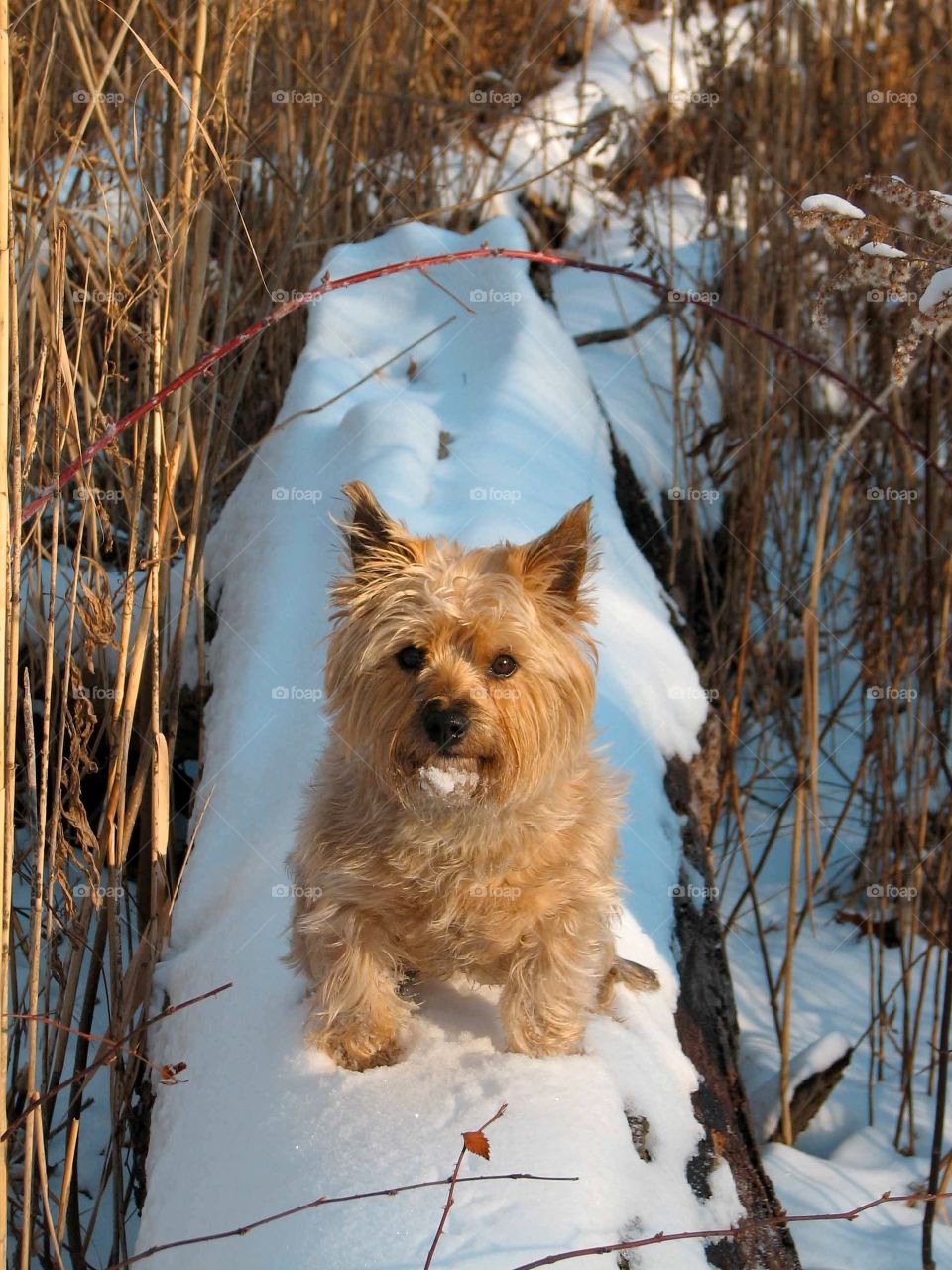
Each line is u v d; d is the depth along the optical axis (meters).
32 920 1.22
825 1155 1.72
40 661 1.69
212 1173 1.16
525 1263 1.03
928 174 2.09
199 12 1.47
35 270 1.43
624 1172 1.12
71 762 1.33
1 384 1.08
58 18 1.79
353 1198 1.04
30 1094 1.21
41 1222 1.34
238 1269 1.07
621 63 3.47
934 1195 1.22
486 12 3.29
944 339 2.04
